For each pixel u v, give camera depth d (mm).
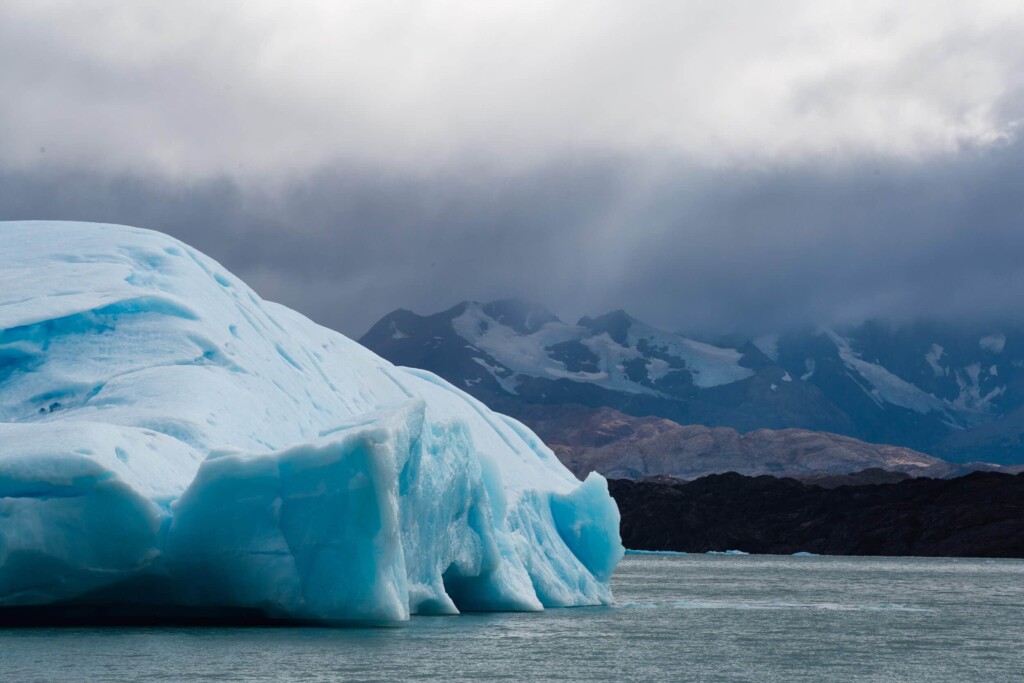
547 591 47500
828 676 32344
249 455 32812
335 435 34000
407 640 33969
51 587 31406
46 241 50062
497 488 44281
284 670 27797
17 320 41594
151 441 34562
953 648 40969
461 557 40094
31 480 30484
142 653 29500
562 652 34562
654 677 30828
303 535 32594
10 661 27953
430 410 54406
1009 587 96812
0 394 40469
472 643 34562
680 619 49312
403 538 35562
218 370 42656
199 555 32375
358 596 32344
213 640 32000
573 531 50781
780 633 44969
